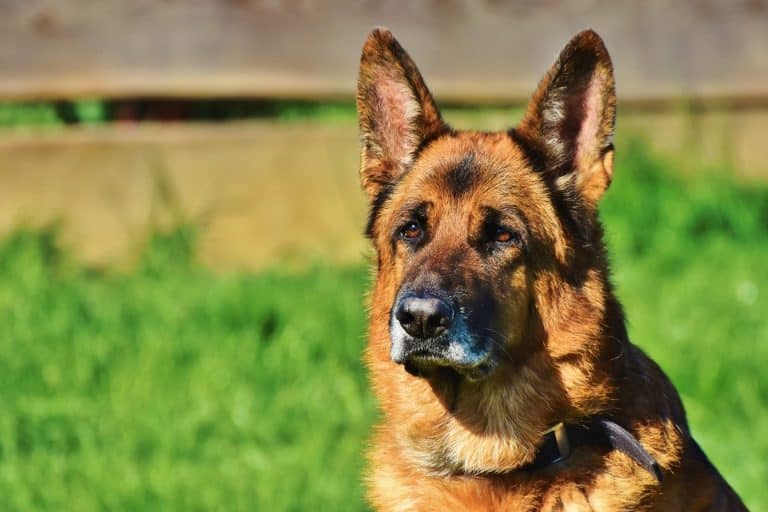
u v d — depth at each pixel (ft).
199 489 31.19
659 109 47.91
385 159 25.62
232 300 38.29
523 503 23.06
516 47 46.70
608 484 22.75
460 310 22.79
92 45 44.62
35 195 43.93
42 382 35.19
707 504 23.70
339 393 35.32
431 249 23.62
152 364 35.70
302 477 31.81
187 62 45.21
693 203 45.21
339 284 39.99
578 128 24.26
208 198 45.03
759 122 47.80
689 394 35.50
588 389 23.12
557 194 24.00
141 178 44.55
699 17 47.47
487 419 23.62
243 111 51.57
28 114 49.80
